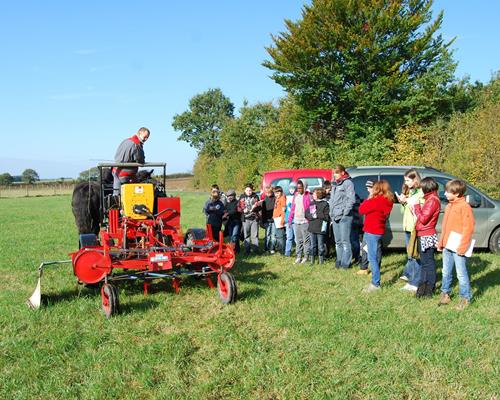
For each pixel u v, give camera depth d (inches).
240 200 447.2
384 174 416.5
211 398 168.4
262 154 1451.8
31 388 176.6
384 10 1045.8
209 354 205.3
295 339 219.3
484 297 281.6
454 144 818.8
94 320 249.4
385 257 406.0
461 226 265.0
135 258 291.3
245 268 379.9
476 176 682.2
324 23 1075.9
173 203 317.7
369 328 231.3
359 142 1052.5
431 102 1003.9
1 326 242.8
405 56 1065.5
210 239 319.3
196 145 2977.4
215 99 2977.4
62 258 430.3
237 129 1927.9
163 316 254.2
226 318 250.7
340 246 371.9
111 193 386.9
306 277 346.0
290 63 1115.9
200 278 331.6
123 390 174.4
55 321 245.9
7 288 320.5
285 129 1254.3
